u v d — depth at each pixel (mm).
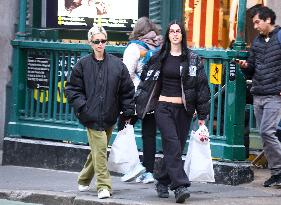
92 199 16938
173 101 16672
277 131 18734
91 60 17078
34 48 20812
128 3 21203
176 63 16578
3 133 23344
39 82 20906
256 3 21438
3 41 23203
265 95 17828
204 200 16875
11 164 21047
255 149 20703
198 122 17719
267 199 17078
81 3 21500
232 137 18547
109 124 17094
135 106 17203
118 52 19844
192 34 21406
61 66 20625
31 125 21016
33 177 19578
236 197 17234
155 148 18375
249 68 18062
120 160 18016
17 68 21062
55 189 18125
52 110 20859
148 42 18453
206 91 16703
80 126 20328
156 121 16797
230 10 21297
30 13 21781
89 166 17641
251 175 18703
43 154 20609
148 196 17234
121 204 16578
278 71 17719
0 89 23266
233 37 21297
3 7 23188
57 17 21672
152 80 16812
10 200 17922
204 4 21469
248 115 19969
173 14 21047
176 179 16484
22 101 21156
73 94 17062
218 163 18562
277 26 17828
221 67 18578
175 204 16469
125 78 17188
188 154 17188
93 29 17031
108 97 16984
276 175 18125
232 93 18469
